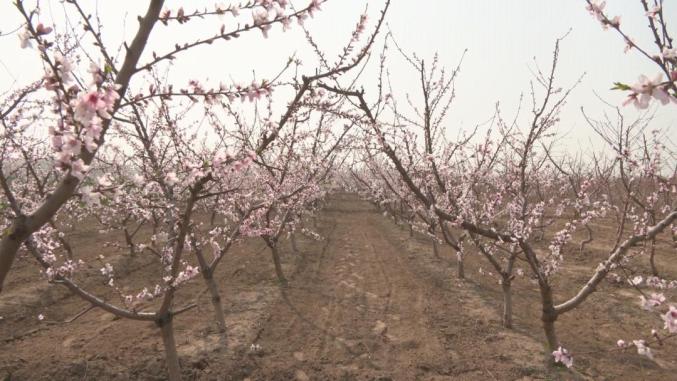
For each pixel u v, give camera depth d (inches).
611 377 204.7
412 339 251.6
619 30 87.4
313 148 335.0
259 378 205.5
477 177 262.2
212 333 249.1
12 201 75.5
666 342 240.2
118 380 195.3
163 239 211.3
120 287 331.0
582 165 557.9
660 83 66.1
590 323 270.8
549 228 533.0
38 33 71.9
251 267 398.0
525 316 285.6
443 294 333.7
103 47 105.0
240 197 286.0
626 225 527.8
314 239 562.9
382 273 401.4
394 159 197.8
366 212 903.7
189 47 92.3
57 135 71.2
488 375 209.2
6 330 246.7
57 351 221.9
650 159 257.9
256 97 107.3
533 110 237.3
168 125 203.6
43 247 185.9
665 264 369.7
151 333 246.8
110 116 71.8
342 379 205.9
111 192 83.7
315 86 169.3
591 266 390.3
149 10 83.0
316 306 308.0
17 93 183.8
